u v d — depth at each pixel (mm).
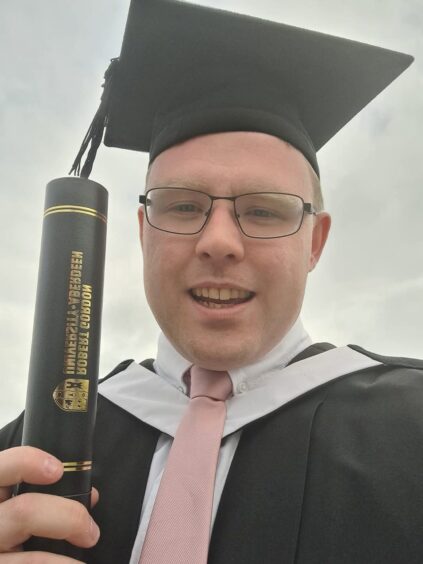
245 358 317
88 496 232
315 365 347
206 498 274
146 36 355
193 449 298
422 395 310
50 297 239
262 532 264
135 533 290
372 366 345
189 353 321
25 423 236
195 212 332
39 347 236
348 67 375
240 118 341
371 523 257
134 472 317
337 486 274
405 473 270
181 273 321
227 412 320
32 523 213
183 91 373
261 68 370
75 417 231
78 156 316
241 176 323
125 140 469
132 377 390
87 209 249
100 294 251
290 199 331
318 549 255
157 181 355
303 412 314
